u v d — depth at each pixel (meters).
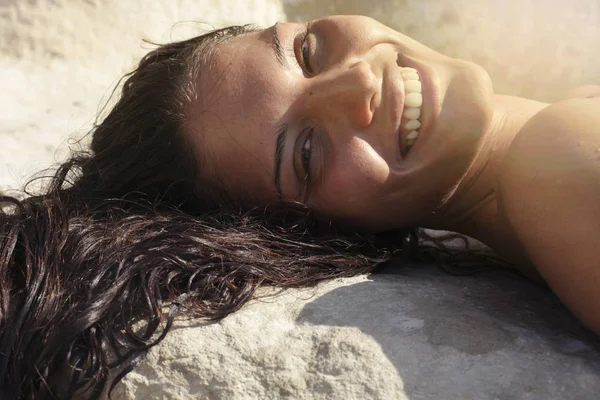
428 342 0.42
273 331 0.45
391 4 0.90
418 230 0.61
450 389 0.40
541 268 0.45
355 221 0.53
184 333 0.45
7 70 0.84
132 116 0.57
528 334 0.43
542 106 0.56
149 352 0.44
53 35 0.86
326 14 0.93
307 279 0.50
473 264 0.57
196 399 0.43
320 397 0.41
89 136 0.76
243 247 0.51
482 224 0.55
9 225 0.52
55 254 0.49
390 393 0.40
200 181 0.56
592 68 0.84
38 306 0.47
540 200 0.44
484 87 0.50
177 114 0.55
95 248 0.50
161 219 0.53
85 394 0.45
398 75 0.50
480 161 0.53
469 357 0.41
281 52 0.52
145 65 0.60
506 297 0.49
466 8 0.88
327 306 0.46
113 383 0.44
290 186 0.52
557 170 0.43
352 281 0.50
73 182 0.62
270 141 0.51
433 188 0.51
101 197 0.58
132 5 0.89
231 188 0.54
